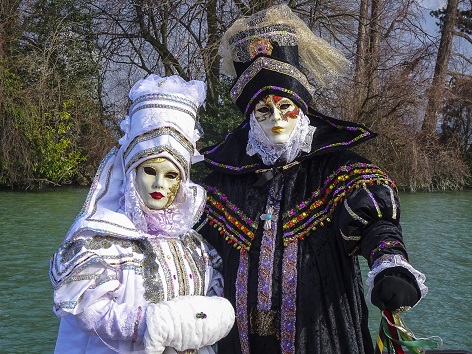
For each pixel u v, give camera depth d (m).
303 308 2.40
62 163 16.22
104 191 2.32
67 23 15.96
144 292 2.20
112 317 2.10
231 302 2.50
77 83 16.20
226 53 2.71
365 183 2.34
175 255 2.31
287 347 2.40
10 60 15.79
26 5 16.23
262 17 2.63
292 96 2.48
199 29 14.59
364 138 2.48
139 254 2.24
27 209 12.52
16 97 15.59
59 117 16.20
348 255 2.40
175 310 2.09
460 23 20.83
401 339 2.01
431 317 5.77
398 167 15.74
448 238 9.68
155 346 2.04
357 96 14.87
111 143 16.34
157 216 2.31
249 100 2.55
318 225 2.46
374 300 1.96
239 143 2.71
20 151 15.66
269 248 2.48
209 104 14.36
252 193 2.58
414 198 14.94
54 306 2.12
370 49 15.60
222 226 2.60
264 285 2.45
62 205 13.18
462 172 16.69
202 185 2.71
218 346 2.57
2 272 7.29
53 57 16.19
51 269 2.18
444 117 18.06
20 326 5.49
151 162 2.25
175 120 2.29
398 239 2.13
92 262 2.12
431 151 16.48
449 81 18.83
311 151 2.52
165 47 14.98
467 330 5.43
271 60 2.52
